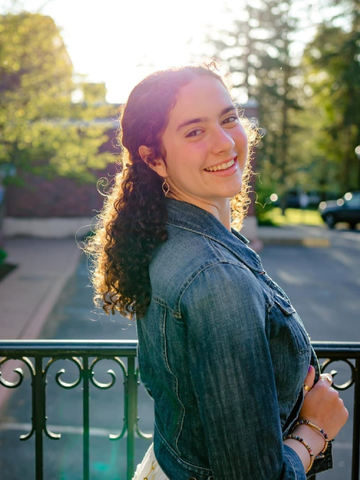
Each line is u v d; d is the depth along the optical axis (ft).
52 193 58.95
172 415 3.86
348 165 115.34
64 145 33.73
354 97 105.91
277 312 3.50
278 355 3.53
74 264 40.40
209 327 3.18
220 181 3.74
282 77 99.25
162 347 3.61
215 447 3.20
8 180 34.55
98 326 23.45
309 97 113.91
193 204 3.89
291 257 50.57
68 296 30.01
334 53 102.63
